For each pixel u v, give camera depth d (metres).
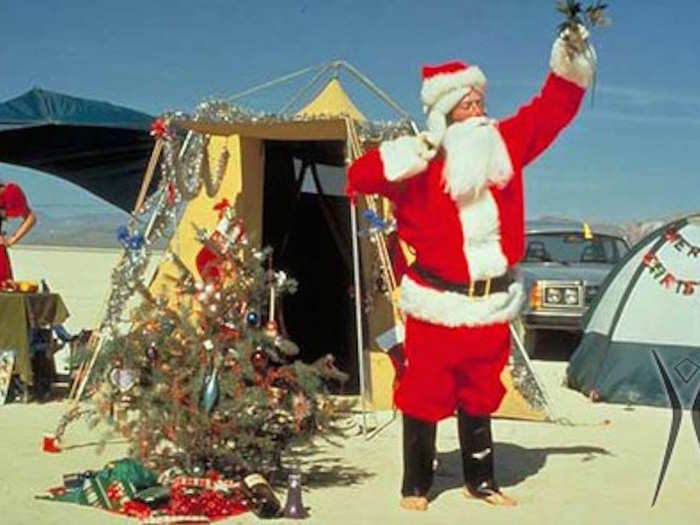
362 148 7.66
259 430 5.72
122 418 5.78
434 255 5.54
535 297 11.30
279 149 8.93
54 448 6.61
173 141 7.58
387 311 8.05
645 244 9.39
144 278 7.25
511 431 7.61
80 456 6.50
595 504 5.82
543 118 5.58
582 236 12.38
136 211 7.49
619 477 6.39
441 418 5.67
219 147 8.30
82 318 13.78
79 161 10.64
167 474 5.68
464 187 5.44
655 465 6.68
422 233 5.55
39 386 8.45
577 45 5.50
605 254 12.16
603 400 8.92
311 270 9.23
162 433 5.67
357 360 8.84
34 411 7.89
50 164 10.73
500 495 5.81
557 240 12.36
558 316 11.23
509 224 5.57
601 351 9.09
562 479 6.32
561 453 6.97
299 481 5.48
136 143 10.15
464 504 5.76
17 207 8.81
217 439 5.64
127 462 5.70
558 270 11.48
